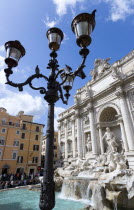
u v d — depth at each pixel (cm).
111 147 2666
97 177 1820
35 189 2286
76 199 1720
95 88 3481
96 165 2434
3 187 2486
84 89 3831
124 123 2519
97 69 3631
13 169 4053
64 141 4334
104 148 2938
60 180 2352
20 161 4312
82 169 2488
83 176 2150
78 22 521
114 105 2862
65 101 717
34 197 1839
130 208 1262
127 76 2658
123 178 1445
